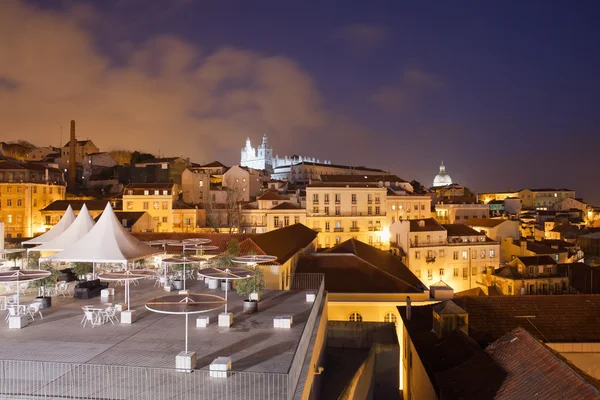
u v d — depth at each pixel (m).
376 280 52.62
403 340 39.94
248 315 26.02
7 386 16.45
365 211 105.88
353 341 43.91
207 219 103.50
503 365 23.66
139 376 17.27
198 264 38.69
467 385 23.38
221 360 17.66
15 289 31.53
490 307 37.06
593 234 114.19
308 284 50.84
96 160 143.75
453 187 183.25
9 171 96.06
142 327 23.42
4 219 94.75
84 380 16.92
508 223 103.69
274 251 46.91
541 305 37.28
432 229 85.44
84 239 32.91
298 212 98.88
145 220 91.12
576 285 75.88
